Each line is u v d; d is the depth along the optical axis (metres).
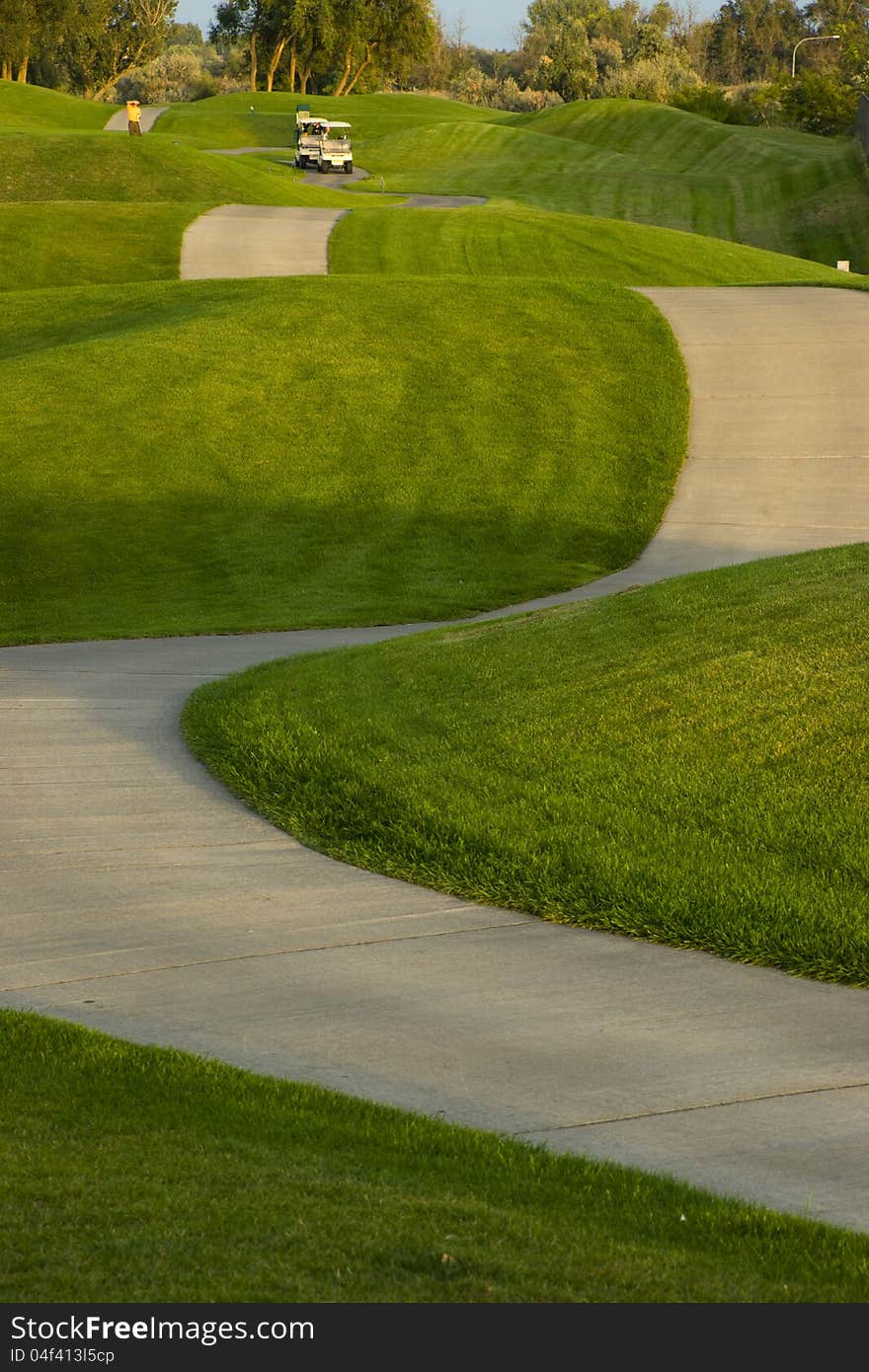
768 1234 6.20
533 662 16.62
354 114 131.38
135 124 81.69
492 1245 5.96
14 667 20.94
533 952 10.04
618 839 11.70
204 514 31.09
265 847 12.47
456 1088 7.88
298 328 40.84
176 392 36.56
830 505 31.09
